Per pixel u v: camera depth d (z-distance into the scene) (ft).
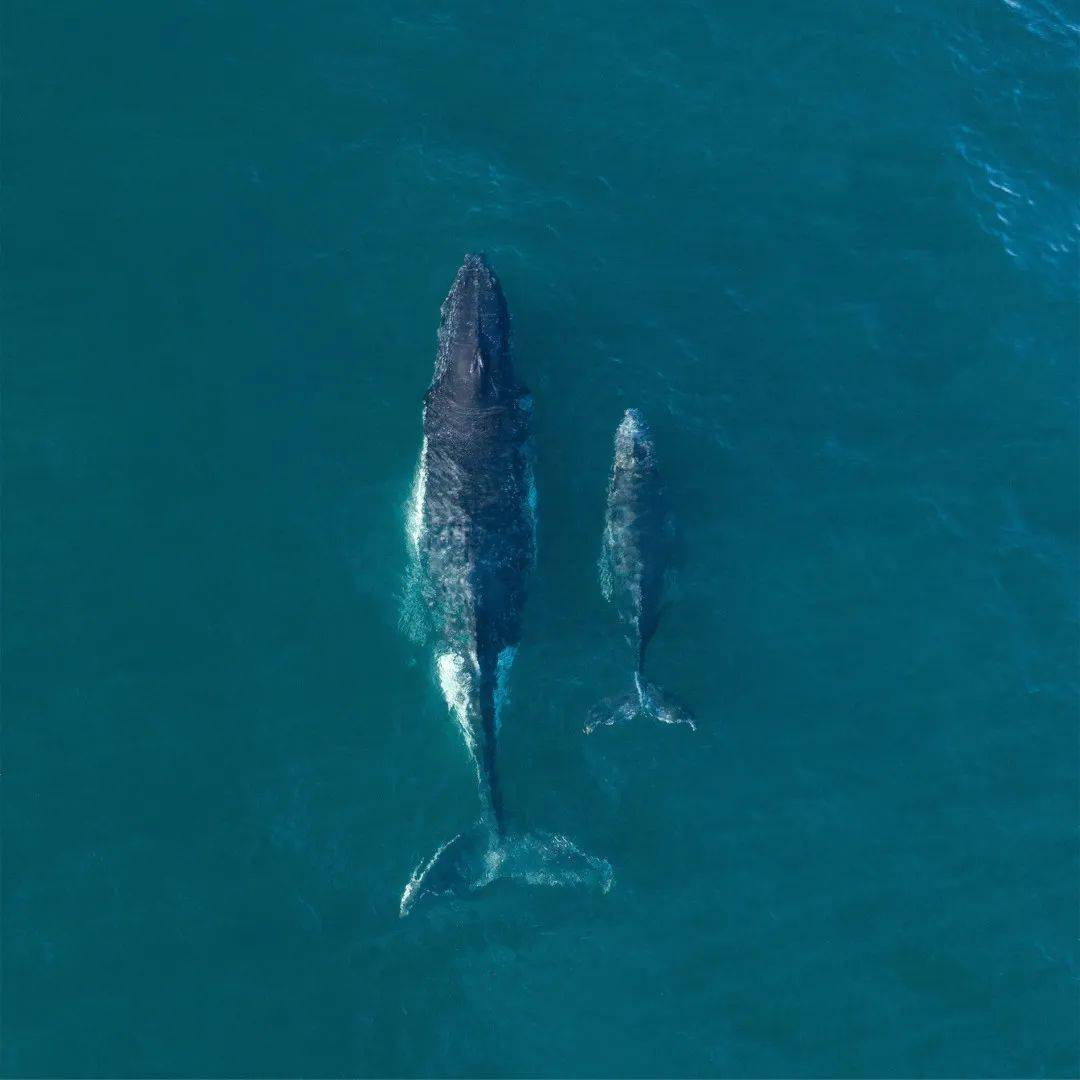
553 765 129.80
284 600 135.74
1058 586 141.69
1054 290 157.58
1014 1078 119.03
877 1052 119.85
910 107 166.91
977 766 132.67
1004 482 147.02
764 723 133.90
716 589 140.05
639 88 165.48
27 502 137.39
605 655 134.62
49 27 161.68
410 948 121.39
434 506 136.05
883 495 145.59
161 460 141.18
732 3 171.53
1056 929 125.59
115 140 156.97
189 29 163.73
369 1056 117.50
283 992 118.93
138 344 146.61
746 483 145.38
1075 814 130.72
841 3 172.35
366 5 167.63
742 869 126.93
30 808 123.95
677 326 152.76
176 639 133.08
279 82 162.20
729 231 158.40
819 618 139.23
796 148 163.43
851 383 151.12
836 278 156.66
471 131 161.48
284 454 142.61
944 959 123.95
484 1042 118.93
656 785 129.90
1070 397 151.94
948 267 157.89
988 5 174.40
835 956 123.75
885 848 128.67
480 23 167.84
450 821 126.93
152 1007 117.60
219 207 154.61
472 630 130.11
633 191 159.84
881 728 134.21
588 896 124.36
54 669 130.21
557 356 149.69
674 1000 121.39
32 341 145.28
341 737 129.90
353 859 124.77
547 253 155.63
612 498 139.13
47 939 118.93
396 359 148.46
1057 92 169.89
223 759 128.06
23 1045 115.24
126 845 123.34
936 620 139.64
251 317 149.28
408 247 154.51
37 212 152.05
